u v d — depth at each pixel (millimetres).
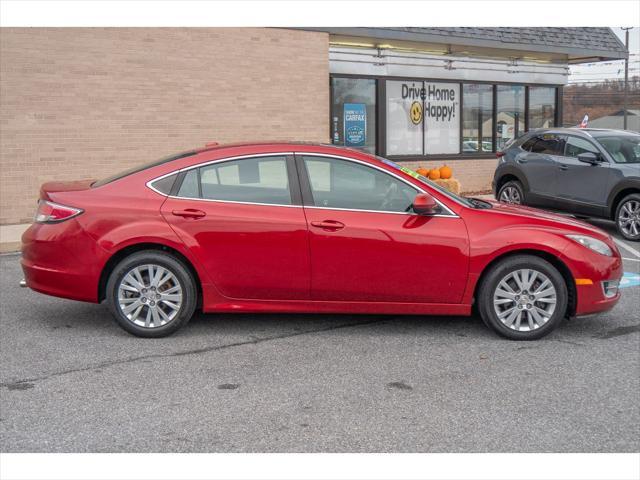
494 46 16031
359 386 4992
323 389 4934
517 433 4258
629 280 8422
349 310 6051
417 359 5566
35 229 6051
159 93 12523
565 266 6023
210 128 13102
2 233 10672
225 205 5949
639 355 5688
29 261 6062
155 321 5988
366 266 5938
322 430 4289
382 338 6105
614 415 4512
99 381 5066
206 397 4785
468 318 6734
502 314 6031
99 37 11859
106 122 12062
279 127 13844
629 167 10977
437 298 6016
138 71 12273
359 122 15234
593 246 6059
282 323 6535
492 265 6035
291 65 13852
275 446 4078
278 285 5969
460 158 16875
